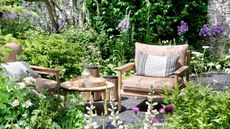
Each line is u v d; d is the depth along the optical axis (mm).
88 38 7785
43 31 7883
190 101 3320
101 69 7320
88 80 5133
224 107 3158
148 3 8352
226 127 3146
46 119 3752
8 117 3742
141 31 8438
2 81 3625
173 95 3406
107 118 4945
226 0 8938
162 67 5645
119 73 5438
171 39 8656
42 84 5016
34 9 8867
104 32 8148
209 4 8969
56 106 3887
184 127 3283
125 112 5348
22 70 5066
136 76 5672
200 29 8797
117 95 5629
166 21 8500
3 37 2734
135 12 8422
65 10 8969
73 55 6727
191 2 8648
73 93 5078
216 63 8312
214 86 6812
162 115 4672
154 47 5953
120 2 8344
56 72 5320
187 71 5836
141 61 5773
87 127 3479
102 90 5012
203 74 7809
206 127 3150
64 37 7406
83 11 8633
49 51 6363
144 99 6074
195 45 8805
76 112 3863
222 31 8742
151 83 5262
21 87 3873
